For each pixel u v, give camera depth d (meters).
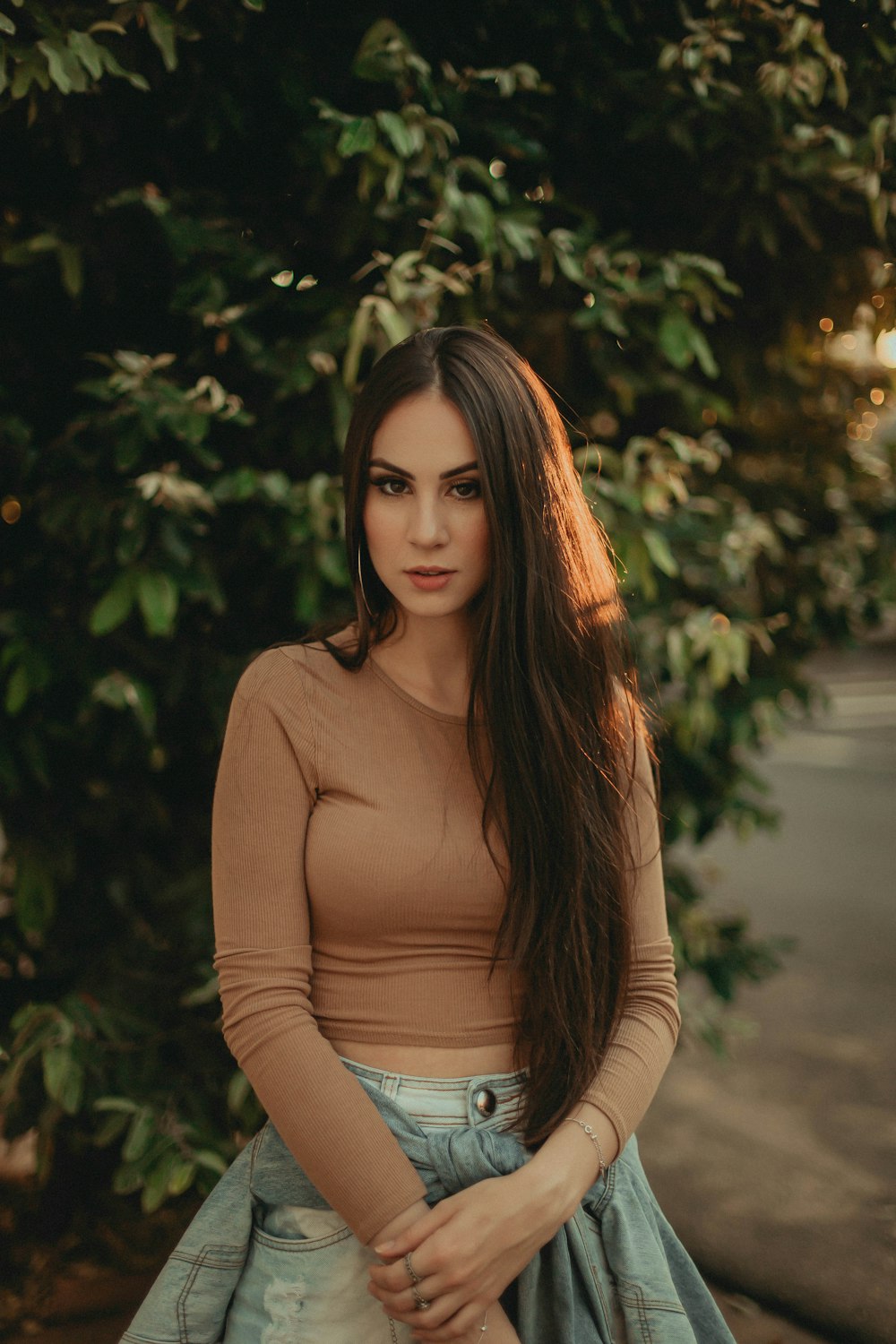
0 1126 2.35
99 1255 2.37
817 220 2.12
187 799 2.35
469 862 1.08
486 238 1.80
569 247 1.92
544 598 1.10
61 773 2.16
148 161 1.92
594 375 2.28
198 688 2.10
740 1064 3.36
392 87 1.83
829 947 4.29
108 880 2.22
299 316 1.98
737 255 2.17
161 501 1.77
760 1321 2.24
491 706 1.11
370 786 1.08
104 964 2.18
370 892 1.07
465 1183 1.03
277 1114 1.02
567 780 1.11
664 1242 1.20
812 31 1.85
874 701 10.27
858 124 2.02
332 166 1.80
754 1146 2.90
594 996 1.13
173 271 1.89
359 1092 1.02
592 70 1.96
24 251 1.80
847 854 5.59
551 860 1.11
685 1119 3.05
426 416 1.06
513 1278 1.01
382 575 1.10
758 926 4.52
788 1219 2.58
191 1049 2.08
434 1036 1.09
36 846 2.09
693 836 2.58
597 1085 1.10
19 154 1.88
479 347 1.08
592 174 2.14
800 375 2.49
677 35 2.00
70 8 1.63
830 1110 3.08
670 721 2.25
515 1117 1.10
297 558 1.94
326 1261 1.06
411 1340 1.06
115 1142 2.36
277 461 2.11
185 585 1.84
